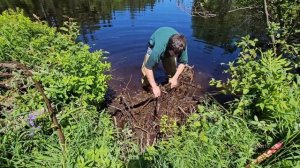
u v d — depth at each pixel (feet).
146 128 13.17
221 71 19.40
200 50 22.88
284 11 16.12
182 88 15.81
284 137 9.39
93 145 9.82
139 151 11.00
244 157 8.95
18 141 9.66
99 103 13.85
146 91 16.61
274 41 14.40
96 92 12.91
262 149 9.84
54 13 34.42
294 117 9.45
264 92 9.76
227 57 21.58
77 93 12.54
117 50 23.08
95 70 12.64
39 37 16.46
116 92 16.55
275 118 9.96
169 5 36.78
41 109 10.89
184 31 27.20
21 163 9.23
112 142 10.64
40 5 38.11
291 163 8.54
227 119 10.39
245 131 10.18
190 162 9.52
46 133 10.71
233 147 9.84
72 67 12.38
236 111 10.52
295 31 14.49
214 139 10.09
